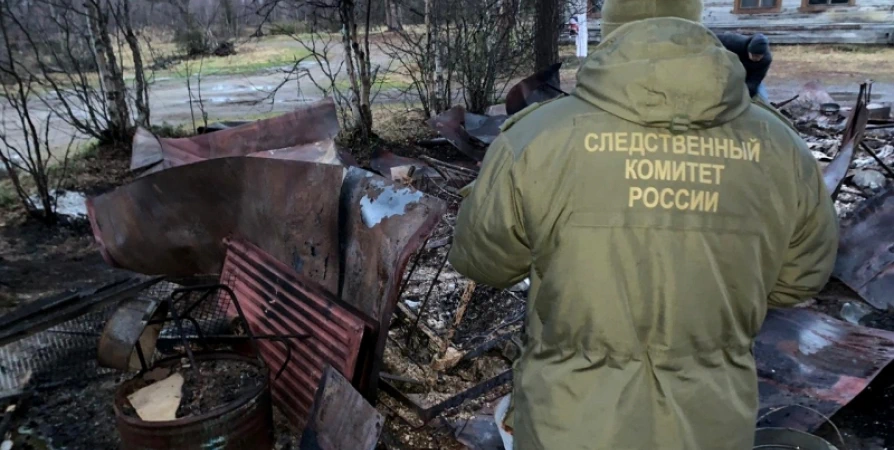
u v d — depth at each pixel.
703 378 1.32
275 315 2.83
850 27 14.12
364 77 7.32
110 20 8.43
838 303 3.76
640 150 1.33
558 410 1.35
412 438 2.72
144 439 2.16
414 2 8.52
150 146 4.26
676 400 1.30
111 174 6.31
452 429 2.71
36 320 2.58
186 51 11.75
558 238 1.36
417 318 3.28
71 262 4.52
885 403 2.84
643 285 1.31
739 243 1.32
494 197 1.45
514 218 1.44
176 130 7.61
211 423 2.18
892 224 3.86
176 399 2.31
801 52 13.82
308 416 2.49
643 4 1.42
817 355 2.91
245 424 2.28
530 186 1.38
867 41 14.09
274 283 2.84
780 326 3.13
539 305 1.43
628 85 1.30
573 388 1.35
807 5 14.34
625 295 1.31
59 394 3.01
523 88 5.84
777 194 1.35
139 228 3.16
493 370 3.11
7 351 3.22
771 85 10.47
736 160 1.33
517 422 1.47
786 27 14.61
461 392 2.77
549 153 1.37
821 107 7.77
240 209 2.98
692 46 1.29
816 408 2.60
